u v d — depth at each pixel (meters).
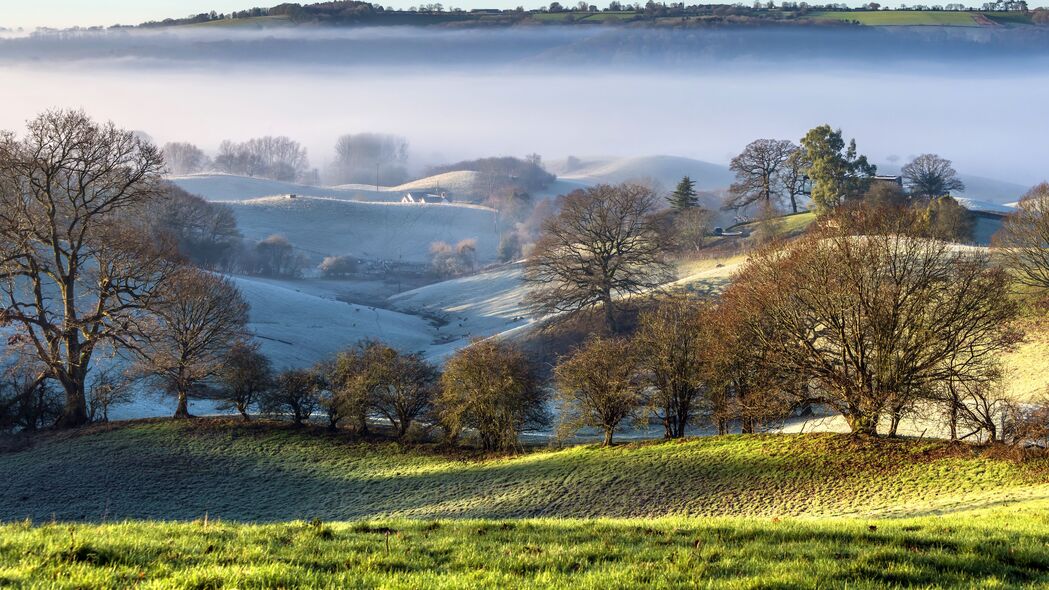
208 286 72.44
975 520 23.83
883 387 47.03
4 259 59.19
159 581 12.03
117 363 85.31
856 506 38.62
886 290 47.56
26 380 65.81
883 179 176.12
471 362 59.69
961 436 49.72
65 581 11.88
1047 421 43.53
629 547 16.09
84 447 58.81
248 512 47.97
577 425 57.72
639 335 61.12
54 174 59.97
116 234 64.25
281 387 65.44
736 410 54.22
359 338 125.88
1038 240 77.50
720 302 63.34
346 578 12.77
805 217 160.00
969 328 46.47
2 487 51.31
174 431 62.44
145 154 63.47
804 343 50.44
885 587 13.23
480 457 57.22
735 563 14.43
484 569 13.92
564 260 109.69
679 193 170.88
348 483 52.66
